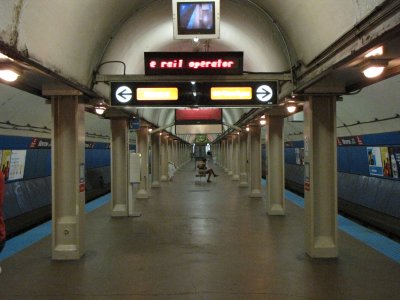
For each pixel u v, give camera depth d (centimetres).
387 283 510
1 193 397
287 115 1062
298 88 614
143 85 615
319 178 646
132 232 843
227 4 746
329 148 647
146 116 1434
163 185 1973
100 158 2031
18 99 770
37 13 421
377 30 346
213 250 686
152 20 798
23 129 952
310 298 460
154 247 709
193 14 565
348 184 1380
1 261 619
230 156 2748
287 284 508
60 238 635
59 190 646
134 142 2298
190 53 605
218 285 506
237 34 885
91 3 541
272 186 1069
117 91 616
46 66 469
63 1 467
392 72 485
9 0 356
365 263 600
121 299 461
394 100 751
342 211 1209
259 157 1471
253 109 1185
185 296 469
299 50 613
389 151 1026
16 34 381
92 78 666
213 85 612
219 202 1328
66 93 627
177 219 1001
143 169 1460
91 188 1772
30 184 1221
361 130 1062
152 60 606
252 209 1169
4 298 465
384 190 1114
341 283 511
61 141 651
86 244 734
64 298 465
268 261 615
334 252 634
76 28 538
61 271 568
